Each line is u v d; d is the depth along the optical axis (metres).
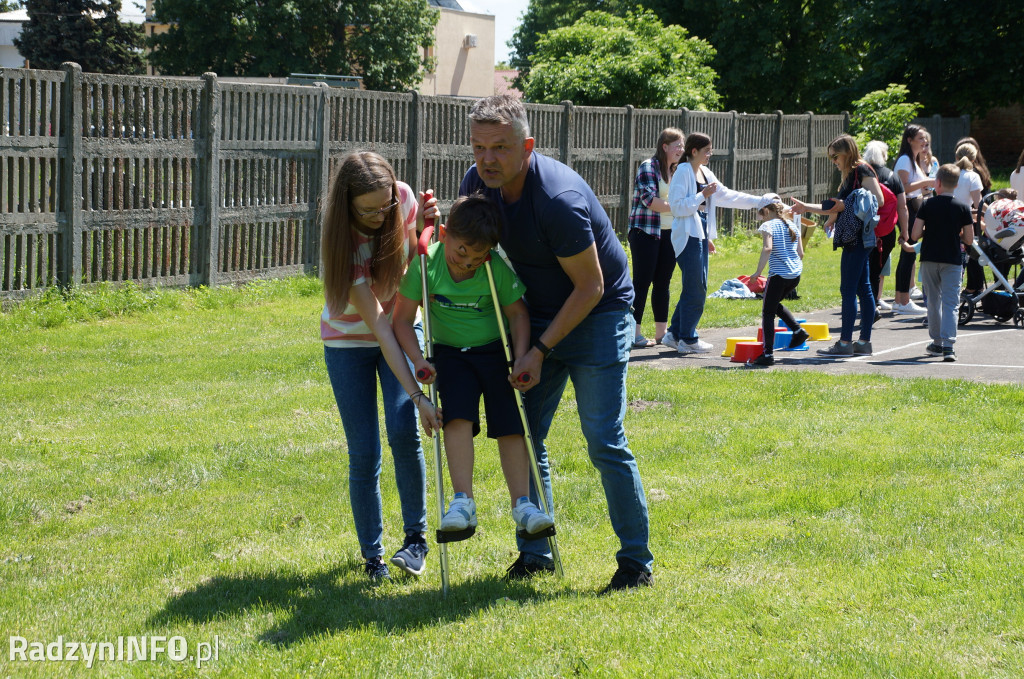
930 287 9.04
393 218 4.25
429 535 5.02
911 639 3.60
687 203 9.18
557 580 4.38
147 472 5.97
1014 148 37.28
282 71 45.00
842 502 5.19
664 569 4.41
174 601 4.21
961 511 4.94
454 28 54.81
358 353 4.42
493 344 4.29
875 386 7.79
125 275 11.00
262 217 12.30
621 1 40.09
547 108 15.24
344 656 3.60
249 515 5.31
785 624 3.75
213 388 7.99
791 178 21.19
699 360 9.21
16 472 5.89
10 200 9.85
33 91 9.88
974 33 31.56
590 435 4.21
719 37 37.78
